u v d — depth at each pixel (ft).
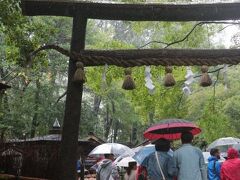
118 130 156.04
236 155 31.45
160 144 23.25
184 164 22.30
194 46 51.26
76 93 22.72
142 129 145.38
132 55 22.93
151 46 54.29
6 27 37.81
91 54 23.11
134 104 51.70
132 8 23.12
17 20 34.76
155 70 45.52
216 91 85.15
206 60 22.58
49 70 92.53
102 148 44.73
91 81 43.24
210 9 22.76
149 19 23.89
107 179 35.12
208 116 52.85
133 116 127.54
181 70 48.16
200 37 51.11
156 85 48.91
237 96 83.71
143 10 23.25
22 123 83.87
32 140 48.32
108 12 23.45
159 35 54.60
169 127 26.61
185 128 28.14
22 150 46.75
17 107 85.25
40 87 91.35
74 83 22.80
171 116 52.01
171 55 22.71
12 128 82.12
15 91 87.10
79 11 23.40
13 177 43.80
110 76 42.32
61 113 95.86
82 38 23.35
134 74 44.75
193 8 22.88
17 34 35.86
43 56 37.42
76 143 22.31
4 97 80.38
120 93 121.39
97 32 112.16
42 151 45.37
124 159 37.96
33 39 36.91
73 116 22.48
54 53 93.50
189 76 23.90
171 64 22.75
